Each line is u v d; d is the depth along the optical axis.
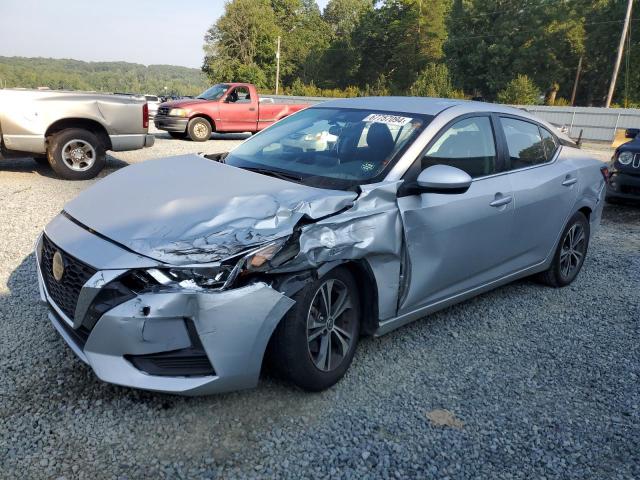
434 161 3.44
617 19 51.06
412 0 59.06
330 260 2.75
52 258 2.84
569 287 5.00
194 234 2.57
